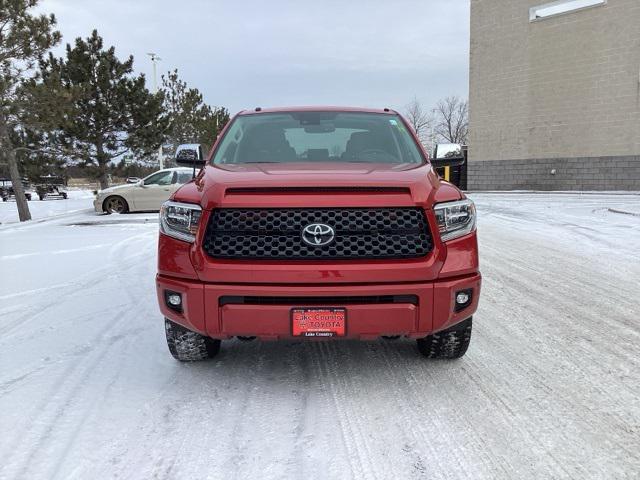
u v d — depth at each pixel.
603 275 6.09
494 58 22.55
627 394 2.95
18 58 15.26
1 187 39.31
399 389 3.03
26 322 4.29
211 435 2.51
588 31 19.69
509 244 8.47
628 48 18.78
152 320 4.34
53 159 20.97
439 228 2.79
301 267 2.64
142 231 10.98
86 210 18.00
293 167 3.27
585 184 20.45
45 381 3.10
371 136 4.06
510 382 3.12
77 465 2.24
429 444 2.43
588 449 2.39
